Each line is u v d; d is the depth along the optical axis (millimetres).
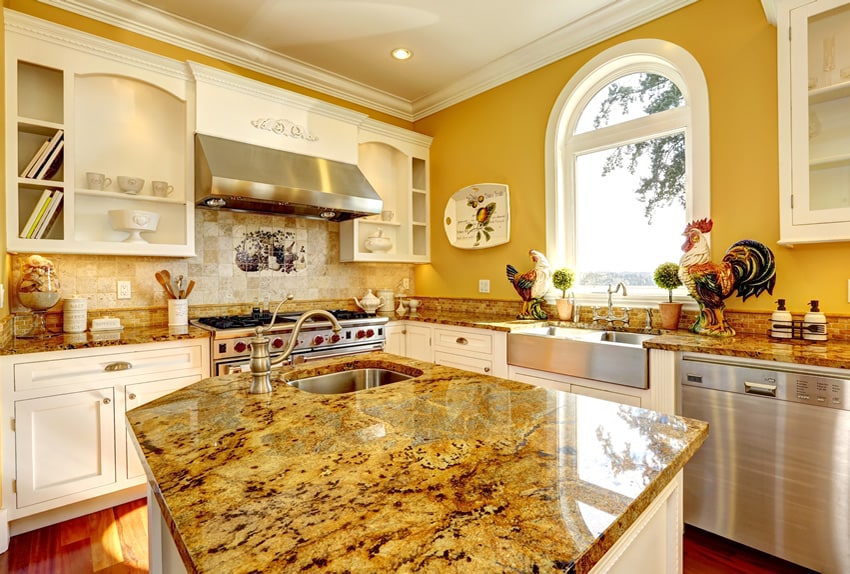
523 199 3305
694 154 2406
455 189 3857
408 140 3926
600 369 2225
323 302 3664
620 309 2688
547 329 2797
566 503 619
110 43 2361
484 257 3617
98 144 2541
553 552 504
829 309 1987
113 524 2041
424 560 488
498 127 3482
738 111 2258
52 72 2391
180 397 1189
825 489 1557
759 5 2199
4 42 2082
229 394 1220
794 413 1626
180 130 2811
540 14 2713
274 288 3363
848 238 1777
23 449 1902
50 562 1759
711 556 1785
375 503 619
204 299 3021
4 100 2084
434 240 4078
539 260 3021
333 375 1623
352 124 3422
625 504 617
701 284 2160
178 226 2809
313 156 3166
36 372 1938
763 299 2170
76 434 2037
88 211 2514
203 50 2936
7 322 2104
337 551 504
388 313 3773
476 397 1186
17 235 2107
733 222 2273
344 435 896
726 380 1794
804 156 1880
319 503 619
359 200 3141
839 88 1840
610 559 678
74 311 2346
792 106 1899
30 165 2195
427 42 3035
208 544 520
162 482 688
